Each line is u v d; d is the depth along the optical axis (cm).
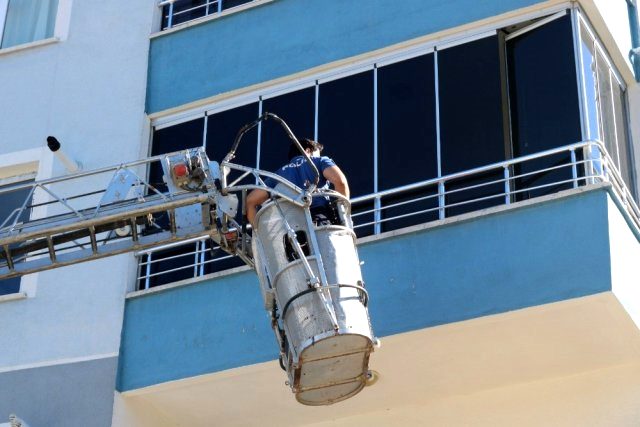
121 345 1772
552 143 1688
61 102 2034
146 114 1977
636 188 1800
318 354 1407
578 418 1655
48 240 1664
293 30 1923
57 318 1825
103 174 1945
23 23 2164
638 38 1909
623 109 1842
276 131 1880
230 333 1712
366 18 1870
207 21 2002
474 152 1730
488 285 1582
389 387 1722
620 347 1622
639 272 1599
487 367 1673
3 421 1769
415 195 1733
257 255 1476
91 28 2088
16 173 2022
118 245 1659
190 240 1683
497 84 1755
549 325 1582
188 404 1766
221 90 1934
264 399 1748
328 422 1788
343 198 1470
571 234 1560
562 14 1744
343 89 1855
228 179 1878
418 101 1795
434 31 1809
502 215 1605
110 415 1730
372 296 1630
